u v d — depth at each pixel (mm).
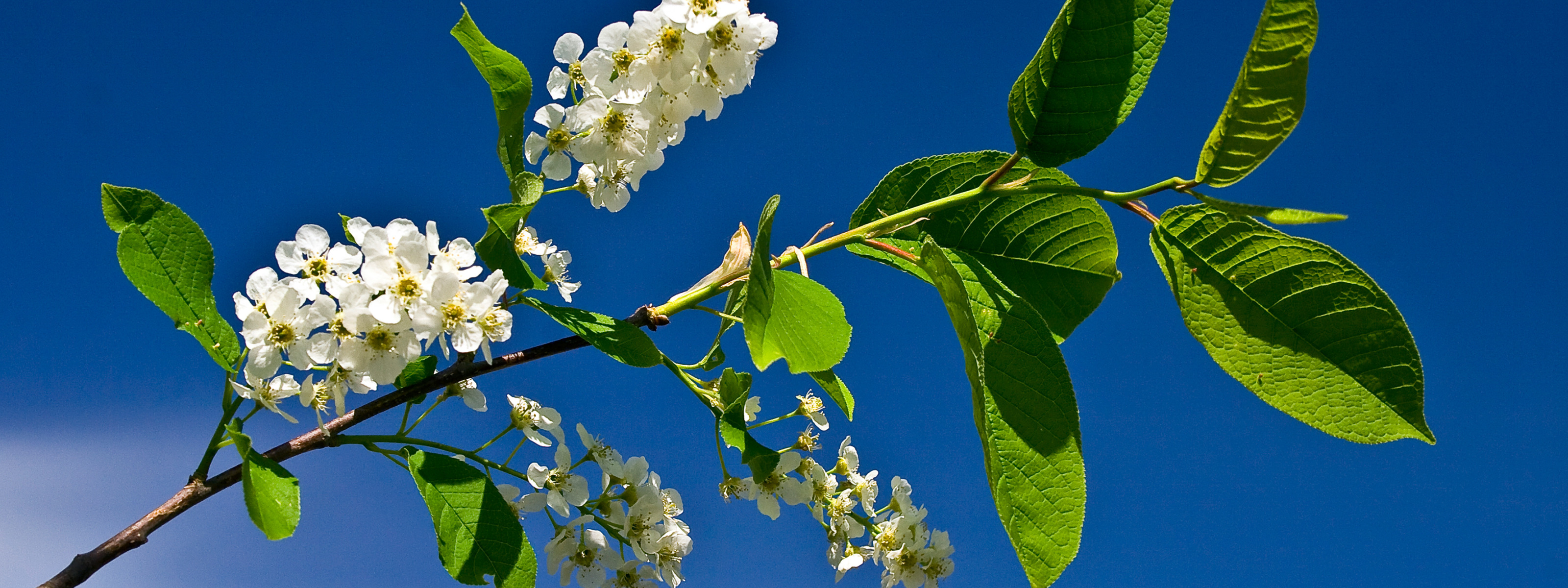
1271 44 463
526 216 496
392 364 481
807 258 511
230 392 483
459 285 481
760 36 496
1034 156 497
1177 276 506
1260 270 498
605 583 538
